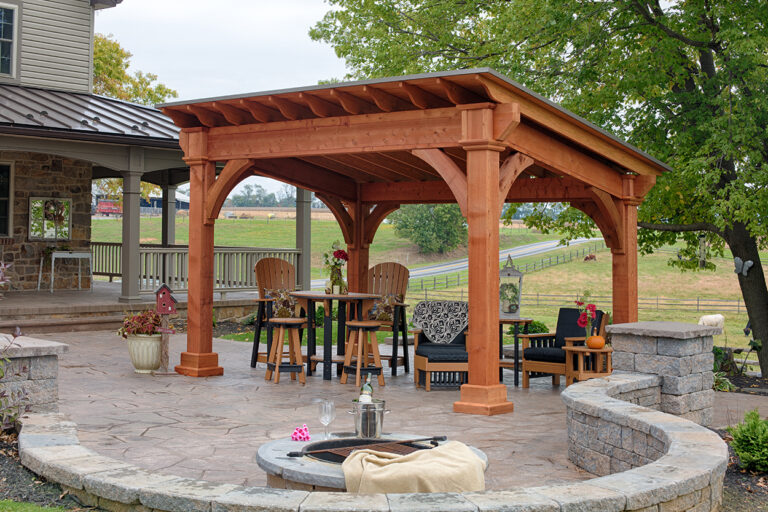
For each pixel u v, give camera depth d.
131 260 13.92
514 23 13.13
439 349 9.00
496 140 7.46
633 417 5.05
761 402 8.80
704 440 4.54
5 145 12.76
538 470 5.40
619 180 10.25
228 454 5.61
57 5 16.72
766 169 11.30
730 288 47.12
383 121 8.20
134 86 29.59
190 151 9.67
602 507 3.49
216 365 9.71
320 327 15.44
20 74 16.19
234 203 137.50
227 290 15.44
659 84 13.48
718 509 4.31
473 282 7.53
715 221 11.52
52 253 15.81
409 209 67.12
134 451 5.67
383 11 16.16
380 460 3.84
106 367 9.89
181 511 3.50
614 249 10.49
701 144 12.37
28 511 3.76
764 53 11.95
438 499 3.41
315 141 8.70
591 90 13.88
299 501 3.38
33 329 12.53
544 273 51.78
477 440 6.25
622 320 10.42
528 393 8.87
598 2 12.93
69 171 16.44
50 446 4.53
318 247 66.50
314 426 6.63
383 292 10.43
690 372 6.87
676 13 12.61
